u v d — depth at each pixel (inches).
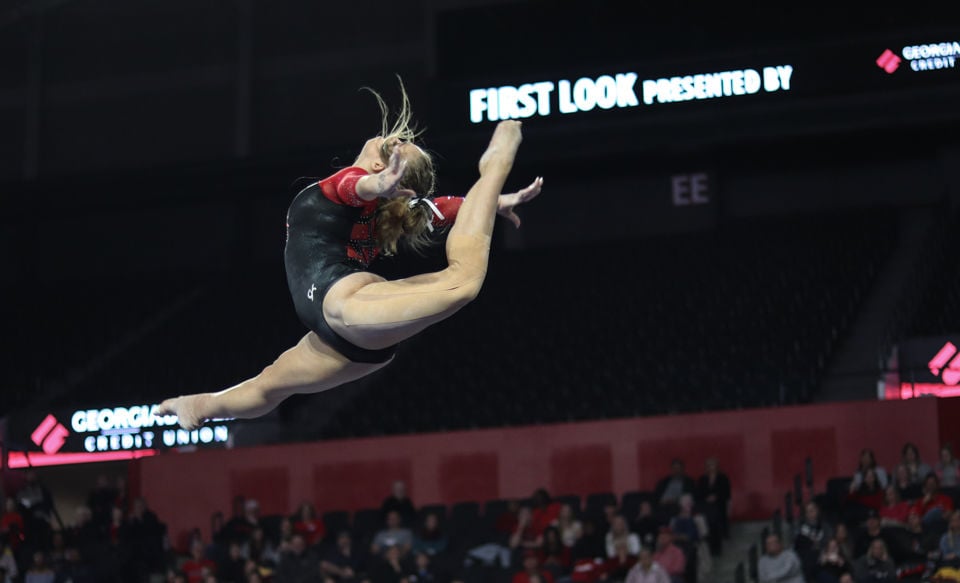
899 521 577.6
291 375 174.2
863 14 1027.3
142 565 703.1
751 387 913.5
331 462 817.5
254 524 726.5
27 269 1290.6
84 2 1305.4
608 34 1103.0
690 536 625.0
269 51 1277.1
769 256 1107.9
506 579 599.2
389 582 601.0
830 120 970.7
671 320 1048.8
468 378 1019.9
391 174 161.2
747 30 1061.1
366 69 1248.2
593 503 719.1
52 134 1299.2
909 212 1141.1
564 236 1207.6
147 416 905.5
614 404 927.7
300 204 175.5
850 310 1009.5
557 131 1013.2
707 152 1132.5
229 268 1253.1
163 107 1284.4
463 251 166.2
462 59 1142.3
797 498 695.1
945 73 953.5
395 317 161.9
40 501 769.6
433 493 798.5
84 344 1171.3
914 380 798.5
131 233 1286.9
